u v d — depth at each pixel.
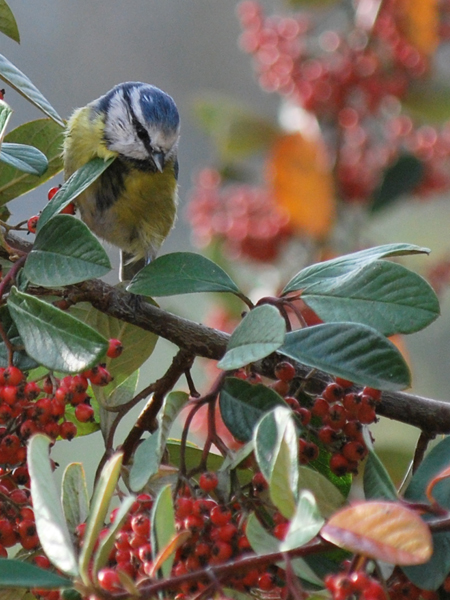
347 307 4.12
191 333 4.86
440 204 8.71
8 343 4.25
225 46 18.00
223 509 3.65
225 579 3.20
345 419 4.17
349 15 8.10
